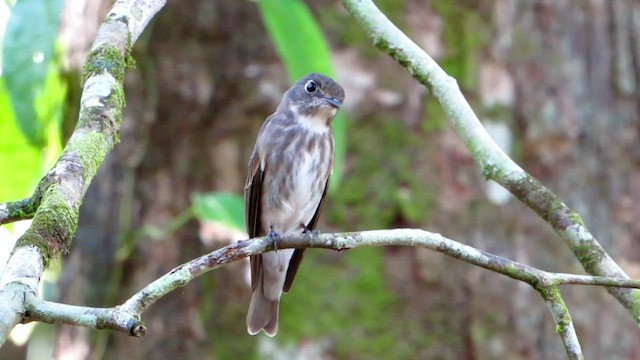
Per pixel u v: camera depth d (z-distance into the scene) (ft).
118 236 36.63
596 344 37.11
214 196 32.86
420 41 36.73
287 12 29.78
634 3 39.45
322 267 35.27
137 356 35.99
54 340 37.65
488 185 36.09
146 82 36.60
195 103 36.50
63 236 18.35
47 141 35.50
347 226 35.32
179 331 35.70
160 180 36.58
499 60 37.27
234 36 36.55
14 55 30.48
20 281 17.01
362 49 36.09
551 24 37.96
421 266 35.32
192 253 36.29
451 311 35.35
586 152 38.01
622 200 38.32
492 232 35.91
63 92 36.37
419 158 35.86
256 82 36.32
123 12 23.57
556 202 25.14
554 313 22.24
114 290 36.50
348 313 34.99
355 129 35.78
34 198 19.49
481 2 37.35
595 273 24.39
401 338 34.96
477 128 26.37
